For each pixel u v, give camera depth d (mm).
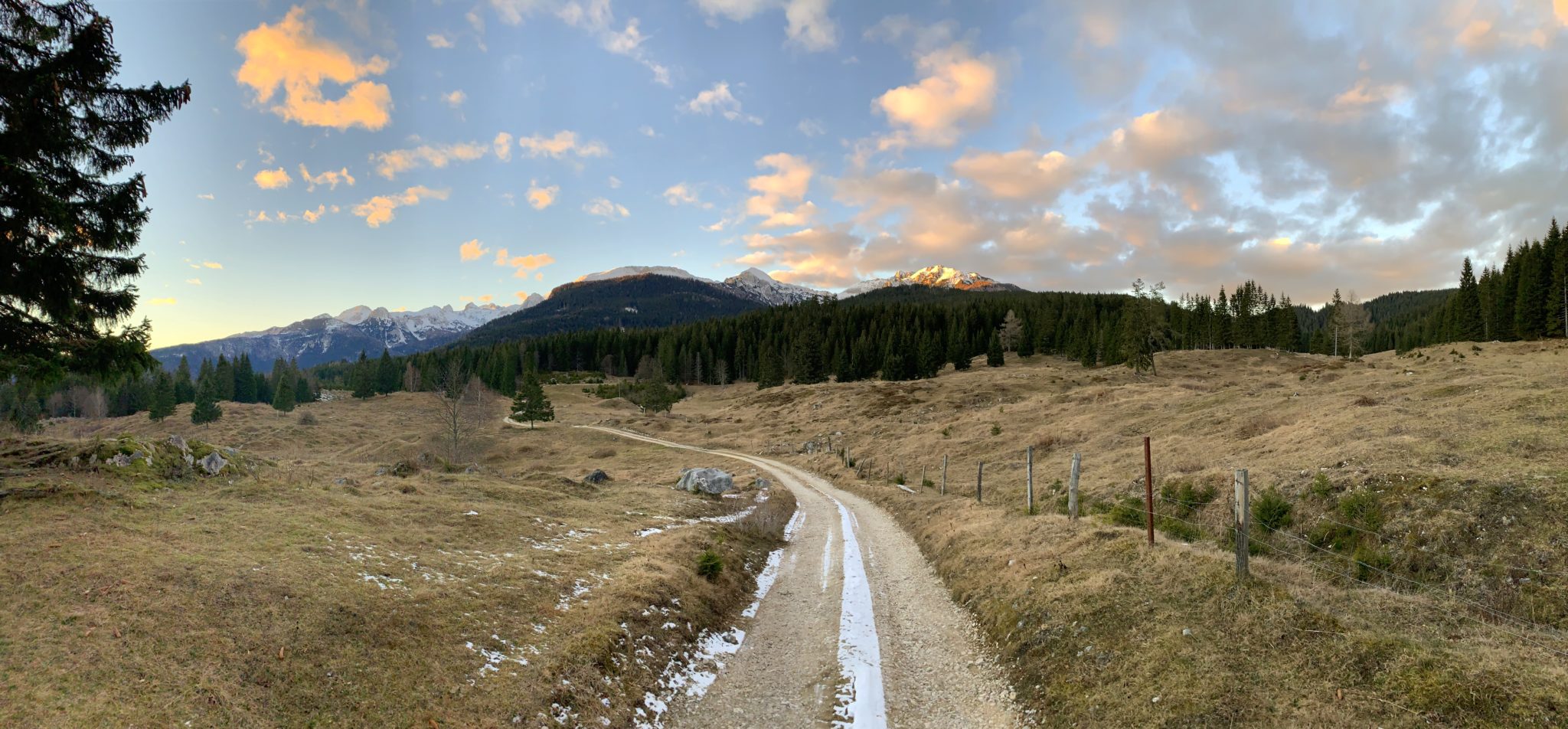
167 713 7438
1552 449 16203
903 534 27203
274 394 125562
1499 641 9023
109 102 13672
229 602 10086
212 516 14750
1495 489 14273
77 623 8719
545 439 82375
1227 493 19328
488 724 8844
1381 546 14445
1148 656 10195
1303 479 18359
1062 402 56000
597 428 90812
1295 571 12430
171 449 18625
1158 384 71625
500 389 135250
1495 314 86188
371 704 8688
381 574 12992
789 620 16062
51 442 17500
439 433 70562
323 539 14461
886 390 91312
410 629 10859
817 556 23328
